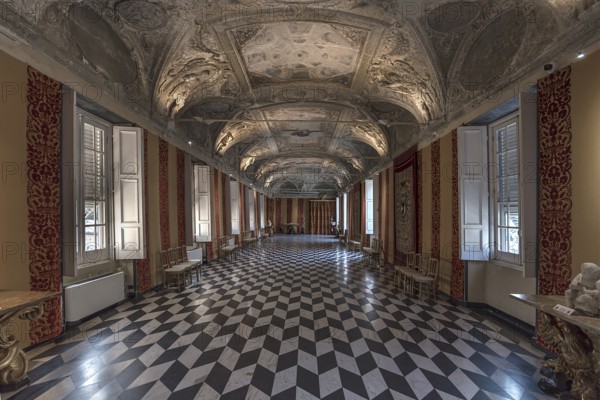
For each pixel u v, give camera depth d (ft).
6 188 10.01
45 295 9.23
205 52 18.13
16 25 10.03
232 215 41.98
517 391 8.82
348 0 13.98
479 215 16.44
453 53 16.60
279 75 21.95
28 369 9.91
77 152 13.69
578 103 9.69
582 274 8.20
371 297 19.25
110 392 8.68
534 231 11.41
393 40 16.78
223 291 20.57
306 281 23.98
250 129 34.09
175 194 23.09
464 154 16.57
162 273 21.01
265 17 15.21
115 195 16.81
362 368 10.19
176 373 9.77
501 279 15.46
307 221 91.35
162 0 13.69
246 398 8.44
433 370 10.05
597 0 8.95
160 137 20.76
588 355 8.04
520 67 12.31
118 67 15.76
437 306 17.25
